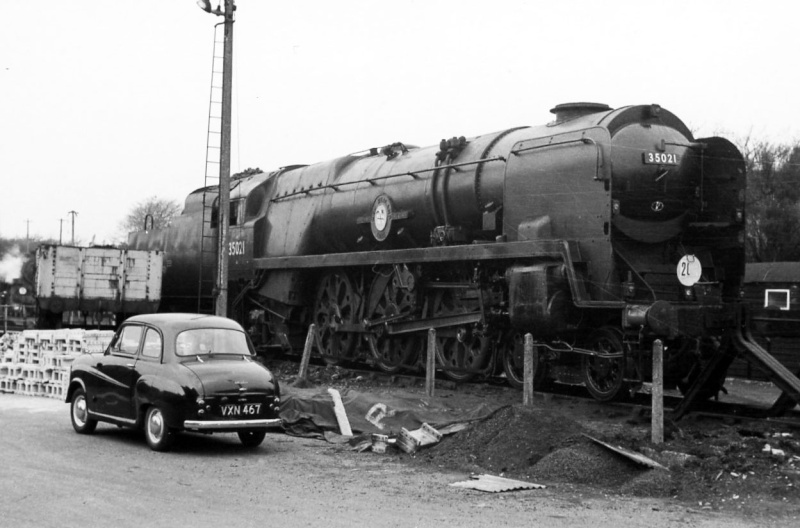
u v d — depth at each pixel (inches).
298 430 519.8
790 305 874.1
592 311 593.9
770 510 338.6
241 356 484.1
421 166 757.3
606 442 419.5
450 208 716.7
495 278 660.7
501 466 411.8
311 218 888.3
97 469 405.1
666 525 315.6
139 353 481.7
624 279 573.0
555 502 348.8
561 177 604.7
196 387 444.5
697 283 590.6
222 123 781.9
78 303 1019.3
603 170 574.2
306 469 413.7
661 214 583.5
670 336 532.1
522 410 437.7
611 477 383.6
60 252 1011.3
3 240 2586.1
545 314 587.5
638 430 489.1
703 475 378.0
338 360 863.1
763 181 1342.3
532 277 599.5
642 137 584.1
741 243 624.4
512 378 660.7
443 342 738.2
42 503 336.8
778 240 1298.0
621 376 560.4
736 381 820.0
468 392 668.7
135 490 361.7
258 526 306.8
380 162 832.9
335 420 526.6
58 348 689.0
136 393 466.9
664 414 542.6
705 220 612.1
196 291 1087.0
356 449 463.5
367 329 814.5
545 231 609.6
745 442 434.3
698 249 613.9
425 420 533.3
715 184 618.5
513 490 367.9
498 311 660.7
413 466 422.3
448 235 707.4
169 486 370.9
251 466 419.2
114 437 498.0
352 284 848.3
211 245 1045.8
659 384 446.3
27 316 1675.7
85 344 669.3
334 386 732.7
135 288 1049.5
